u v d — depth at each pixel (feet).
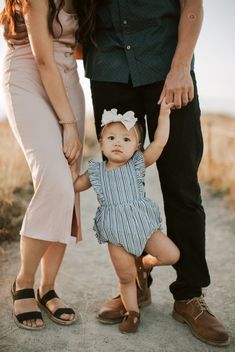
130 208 9.58
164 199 10.23
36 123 9.48
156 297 11.72
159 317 10.71
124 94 10.08
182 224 10.02
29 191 20.27
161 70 9.70
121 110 10.18
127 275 9.91
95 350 9.33
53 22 9.38
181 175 9.87
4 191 18.88
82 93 10.41
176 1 9.83
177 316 10.50
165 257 9.78
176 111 9.66
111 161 9.94
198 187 10.07
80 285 12.38
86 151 34.73
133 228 9.49
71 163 9.90
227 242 16.19
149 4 9.48
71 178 9.56
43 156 9.37
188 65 9.37
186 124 9.73
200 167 26.35
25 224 9.60
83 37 9.94
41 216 9.46
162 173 10.09
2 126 27.94
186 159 9.84
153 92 9.86
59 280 12.66
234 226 17.93
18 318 9.95
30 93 9.59
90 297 11.66
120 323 10.27
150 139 10.33
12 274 12.85
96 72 10.08
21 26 9.55
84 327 10.15
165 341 9.74
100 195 9.75
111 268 13.69
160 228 9.82
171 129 9.75
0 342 9.44
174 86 9.29
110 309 10.37
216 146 28.66
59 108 9.57
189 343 9.70
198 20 9.47
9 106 9.76
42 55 9.24
